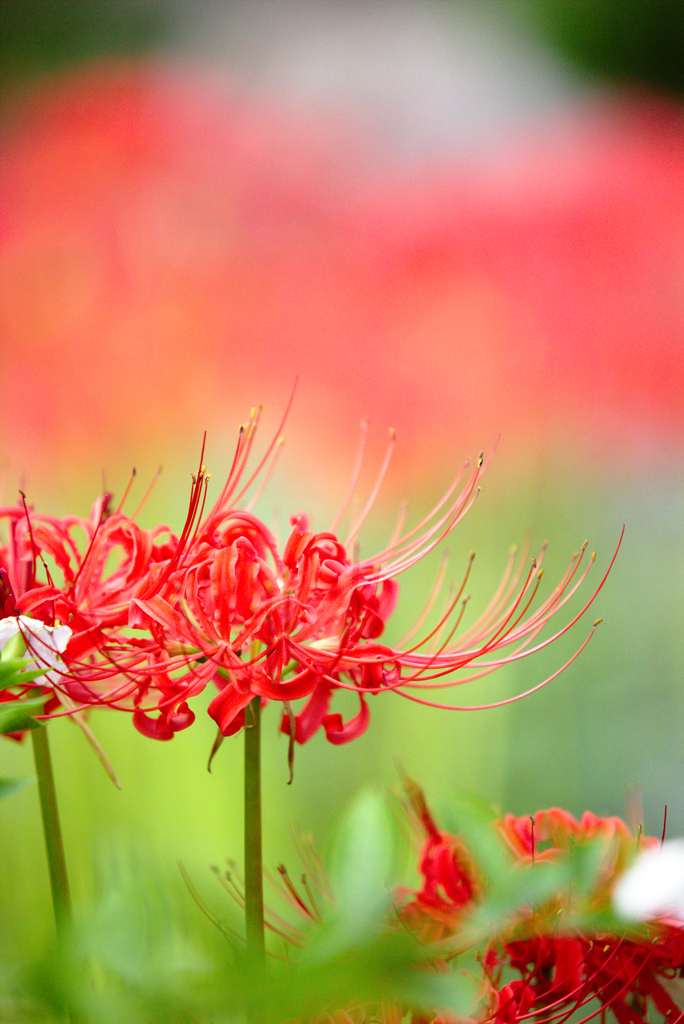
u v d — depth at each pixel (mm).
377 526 2887
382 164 3145
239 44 3844
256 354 2777
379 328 2854
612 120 3711
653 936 1349
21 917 1600
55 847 1365
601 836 1350
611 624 3107
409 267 2910
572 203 3033
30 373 2621
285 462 2848
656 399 2965
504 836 1382
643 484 3139
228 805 2098
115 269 2697
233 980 1200
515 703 2875
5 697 1360
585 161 3209
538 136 3410
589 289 2967
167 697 1337
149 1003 1205
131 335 2668
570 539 3076
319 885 1413
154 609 1324
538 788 2797
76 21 3932
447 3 4168
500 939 1354
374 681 1345
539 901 1291
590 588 3137
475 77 3795
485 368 2891
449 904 1363
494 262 2943
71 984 1202
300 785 2355
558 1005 1352
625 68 4535
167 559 1366
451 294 2889
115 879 1331
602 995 1376
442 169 3154
